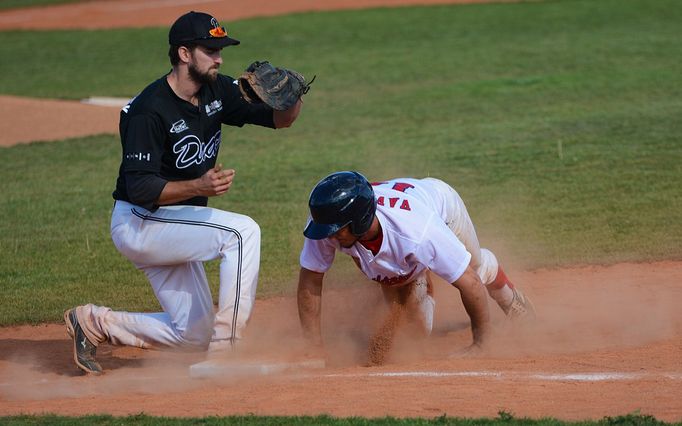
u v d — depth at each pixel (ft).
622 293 86.07
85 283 94.43
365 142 162.81
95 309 67.72
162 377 65.87
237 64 252.83
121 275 96.94
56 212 123.95
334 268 98.48
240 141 170.30
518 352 69.26
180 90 62.69
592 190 122.72
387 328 69.77
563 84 207.82
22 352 75.41
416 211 61.98
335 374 61.87
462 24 305.94
